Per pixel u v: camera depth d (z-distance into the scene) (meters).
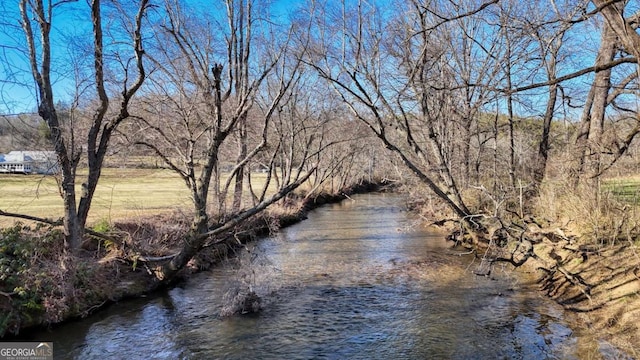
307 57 17.92
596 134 15.86
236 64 15.38
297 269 15.80
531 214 17.56
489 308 11.53
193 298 12.66
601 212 13.27
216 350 9.34
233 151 22.97
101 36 11.76
